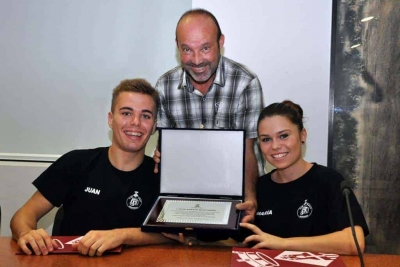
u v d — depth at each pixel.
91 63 2.65
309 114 2.44
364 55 2.38
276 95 2.45
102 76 2.66
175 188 1.58
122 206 1.67
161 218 1.39
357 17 2.38
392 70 2.36
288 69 2.43
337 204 1.50
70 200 1.73
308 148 2.46
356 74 2.39
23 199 2.61
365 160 2.40
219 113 2.14
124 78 2.65
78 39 2.65
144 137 1.66
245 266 1.16
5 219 2.60
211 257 1.29
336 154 2.43
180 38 1.92
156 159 1.62
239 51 2.43
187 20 1.91
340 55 2.40
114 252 1.31
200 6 2.42
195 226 1.33
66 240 1.42
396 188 2.37
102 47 2.65
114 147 1.71
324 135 2.45
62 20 2.64
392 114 2.37
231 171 1.56
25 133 2.69
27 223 1.57
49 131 2.69
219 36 1.98
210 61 1.93
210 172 1.57
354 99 2.40
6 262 1.23
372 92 2.38
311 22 2.41
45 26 2.65
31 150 2.70
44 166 2.61
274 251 1.31
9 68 2.68
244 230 1.49
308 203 1.60
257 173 1.90
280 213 1.63
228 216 1.41
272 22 2.42
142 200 1.67
